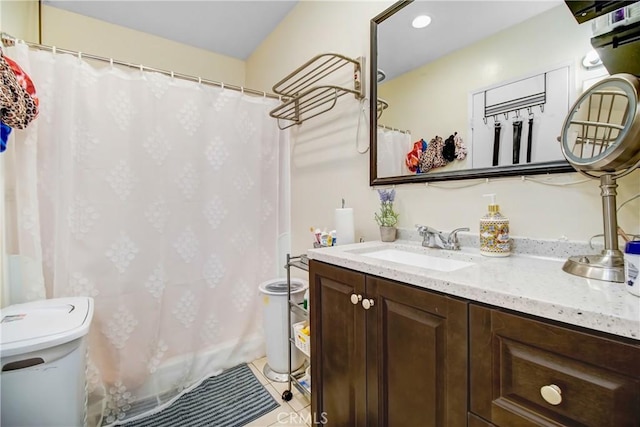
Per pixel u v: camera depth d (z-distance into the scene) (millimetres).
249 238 2037
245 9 2146
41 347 1015
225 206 1938
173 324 1765
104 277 1549
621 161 658
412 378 809
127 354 1603
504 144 1021
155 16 2221
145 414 1512
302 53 2021
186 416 1492
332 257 1098
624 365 463
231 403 1581
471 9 1112
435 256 1093
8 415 995
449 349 711
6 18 1494
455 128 1164
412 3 1300
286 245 2191
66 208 1447
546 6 919
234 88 1973
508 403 602
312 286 1218
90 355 1510
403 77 1346
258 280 2084
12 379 992
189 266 1813
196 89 1815
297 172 2111
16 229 1332
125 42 2355
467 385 676
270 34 2441
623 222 797
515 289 624
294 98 1694
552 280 694
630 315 469
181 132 1769
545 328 547
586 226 856
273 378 1783
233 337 1978
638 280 555
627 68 714
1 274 1282
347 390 1050
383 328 890
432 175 1241
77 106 1481
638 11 591
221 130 1908
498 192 1051
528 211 977
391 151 1411
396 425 867
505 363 608
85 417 1204
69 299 1354
